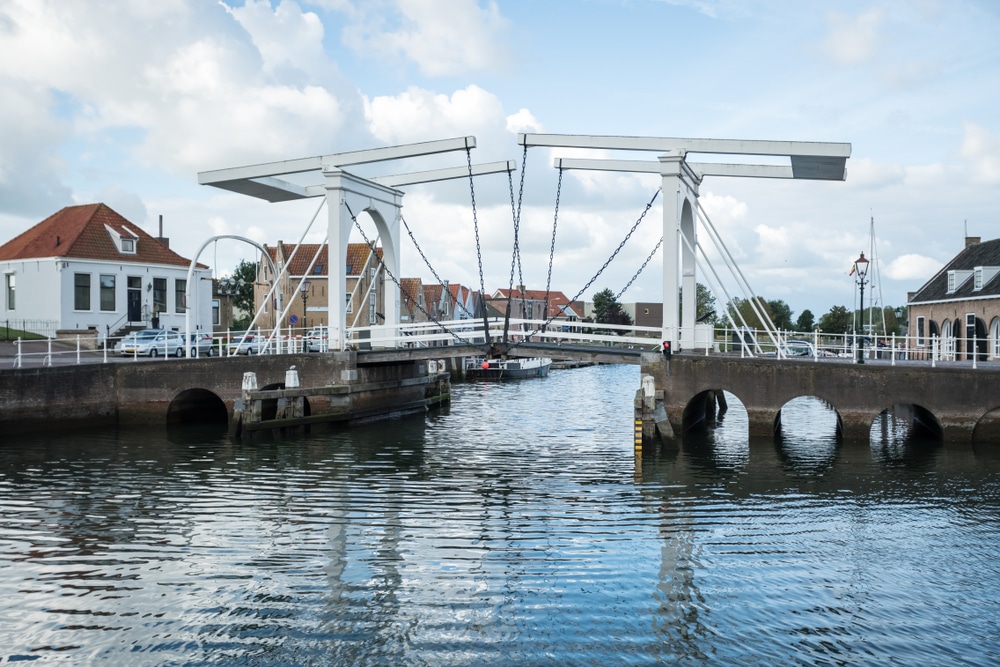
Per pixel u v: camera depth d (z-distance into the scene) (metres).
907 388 22.36
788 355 27.31
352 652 9.34
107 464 20.12
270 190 29.28
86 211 44.34
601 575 11.91
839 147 23.91
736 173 27.72
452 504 16.33
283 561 12.49
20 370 24.73
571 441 25.64
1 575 11.79
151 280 43.94
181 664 9.06
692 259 28.45
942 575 11.91
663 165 24.53
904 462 20.59
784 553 12.98
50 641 9.61
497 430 28.55
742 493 17.27
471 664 9.05
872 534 14.05
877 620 10.21
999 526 14.56
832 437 25.83
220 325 61.19
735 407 38.41
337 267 27.58
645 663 9.08
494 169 28.44
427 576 11.84
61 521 14.70
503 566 12.31
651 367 23.88
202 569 12.11
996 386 21.84
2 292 42.44
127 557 12.65
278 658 9.20
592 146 25.14
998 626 10.05
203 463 20.45
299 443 23.86
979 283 39.09
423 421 31.31
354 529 14.36
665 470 19.98
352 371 27.33
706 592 11.20
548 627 10.02
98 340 37.44
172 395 26.94
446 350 26.23
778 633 9.86
